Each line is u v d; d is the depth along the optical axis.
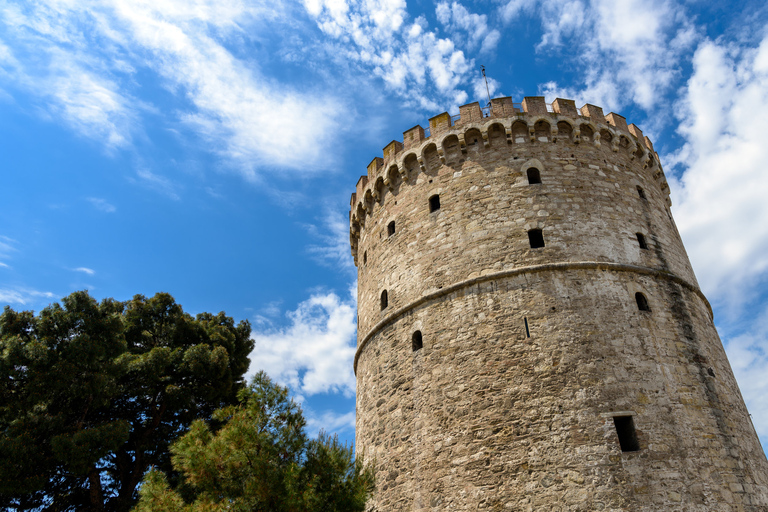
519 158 24.92
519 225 23.22
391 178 28.52
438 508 19.50
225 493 15.18
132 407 30.70
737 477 18.81
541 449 18.62
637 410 19.03
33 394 23.61
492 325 21.53
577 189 24.16
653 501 17.36
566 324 20.69
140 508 15.37
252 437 15.48
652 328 21.17
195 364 30.72
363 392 26.17
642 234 24.25
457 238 24.14
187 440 16.33
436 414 21.20
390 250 26.97
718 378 21.41
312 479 15.45
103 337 25.84
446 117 27.06
